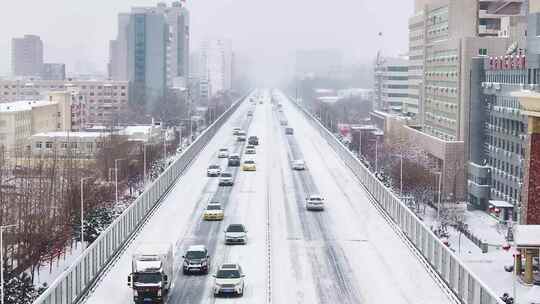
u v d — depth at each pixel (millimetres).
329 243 132250
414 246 126938
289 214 159000
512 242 154250
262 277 109625
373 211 163125
